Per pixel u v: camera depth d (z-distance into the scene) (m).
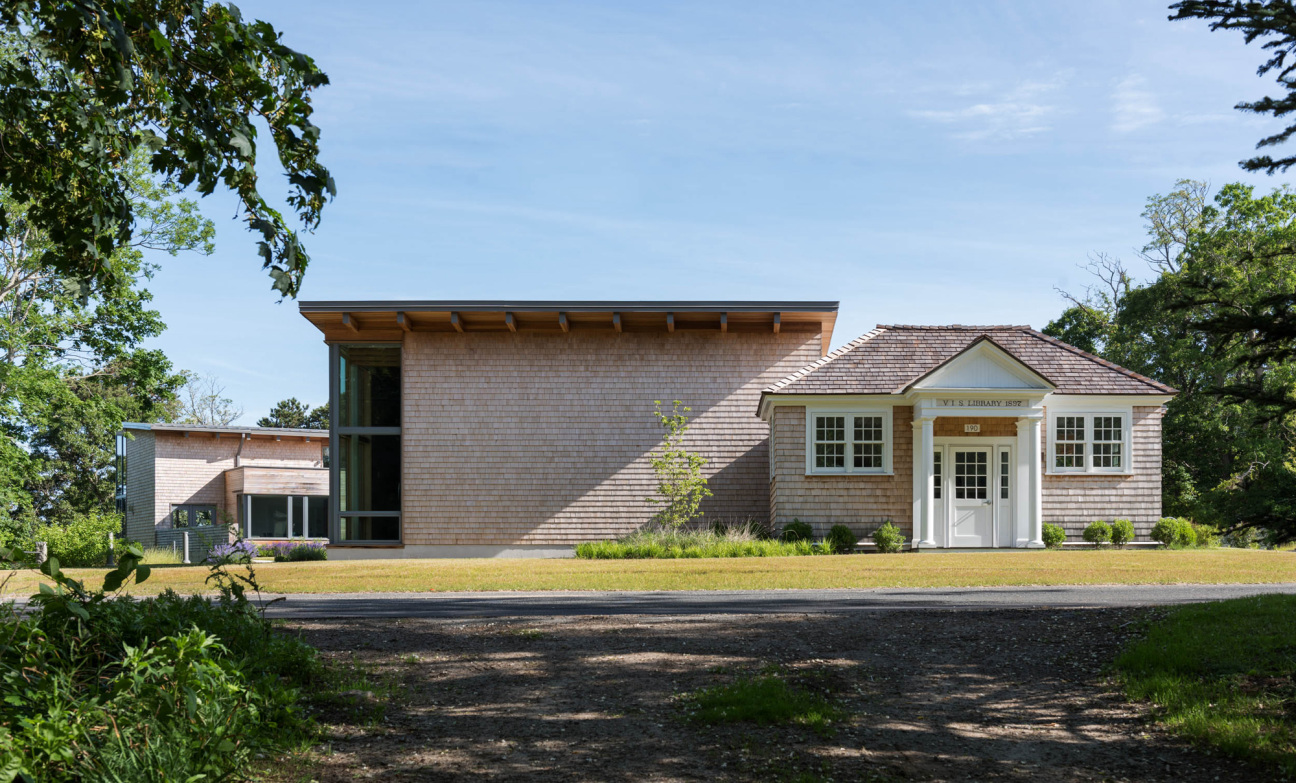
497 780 4.85
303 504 37.56
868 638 8.31
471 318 23.98
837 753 5.32
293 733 5.35
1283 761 5.09
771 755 5.25
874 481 21.73
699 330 24.38
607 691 6.55
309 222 5.95
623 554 19.42
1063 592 11.63
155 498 36.22
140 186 28.09
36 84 5.84
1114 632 8.31
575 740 5.52
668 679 6.87
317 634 8.64
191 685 4.66
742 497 23.95
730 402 24.22
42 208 6.33
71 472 52.03
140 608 5.91
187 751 4.27
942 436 21.89
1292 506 6.13
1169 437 35.66
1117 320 39.81
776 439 22.02
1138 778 5.06
